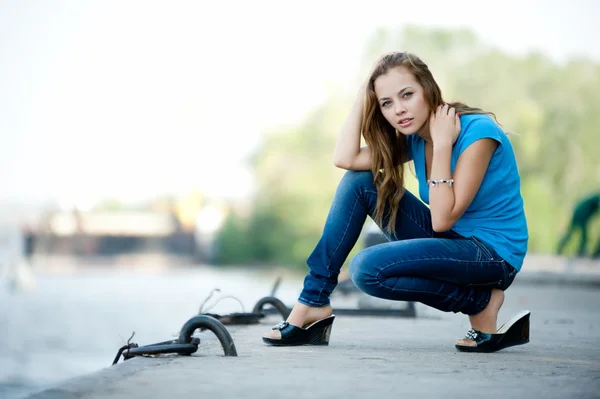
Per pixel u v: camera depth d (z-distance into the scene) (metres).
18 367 19.75
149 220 111.81
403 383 3.81
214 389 3.61
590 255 27.34
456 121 5.00
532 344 5.84
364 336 6.30
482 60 61.38
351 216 5.19
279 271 77.56
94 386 3.65
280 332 5.32
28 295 50.09
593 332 7.11
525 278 19.89
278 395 3.48
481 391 3.61
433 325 7.52
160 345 4.70
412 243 4.98
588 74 59.84
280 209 76.69
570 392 3.59
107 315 33.84
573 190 57.25
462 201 4.93
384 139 5.10
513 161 5.12
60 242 112.19
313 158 73.75
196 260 103.25
